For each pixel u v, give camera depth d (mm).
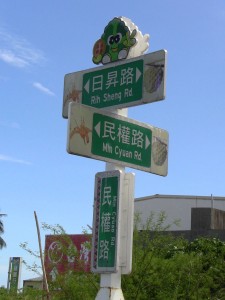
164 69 5340
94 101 5789
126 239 5180
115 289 5207
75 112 5148
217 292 11258
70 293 9797
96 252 5293
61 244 10242
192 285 10242
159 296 9695
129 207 5242
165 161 5797
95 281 9758
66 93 6055
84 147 5156
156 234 10195
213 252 12578
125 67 5637
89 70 5902
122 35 5746
